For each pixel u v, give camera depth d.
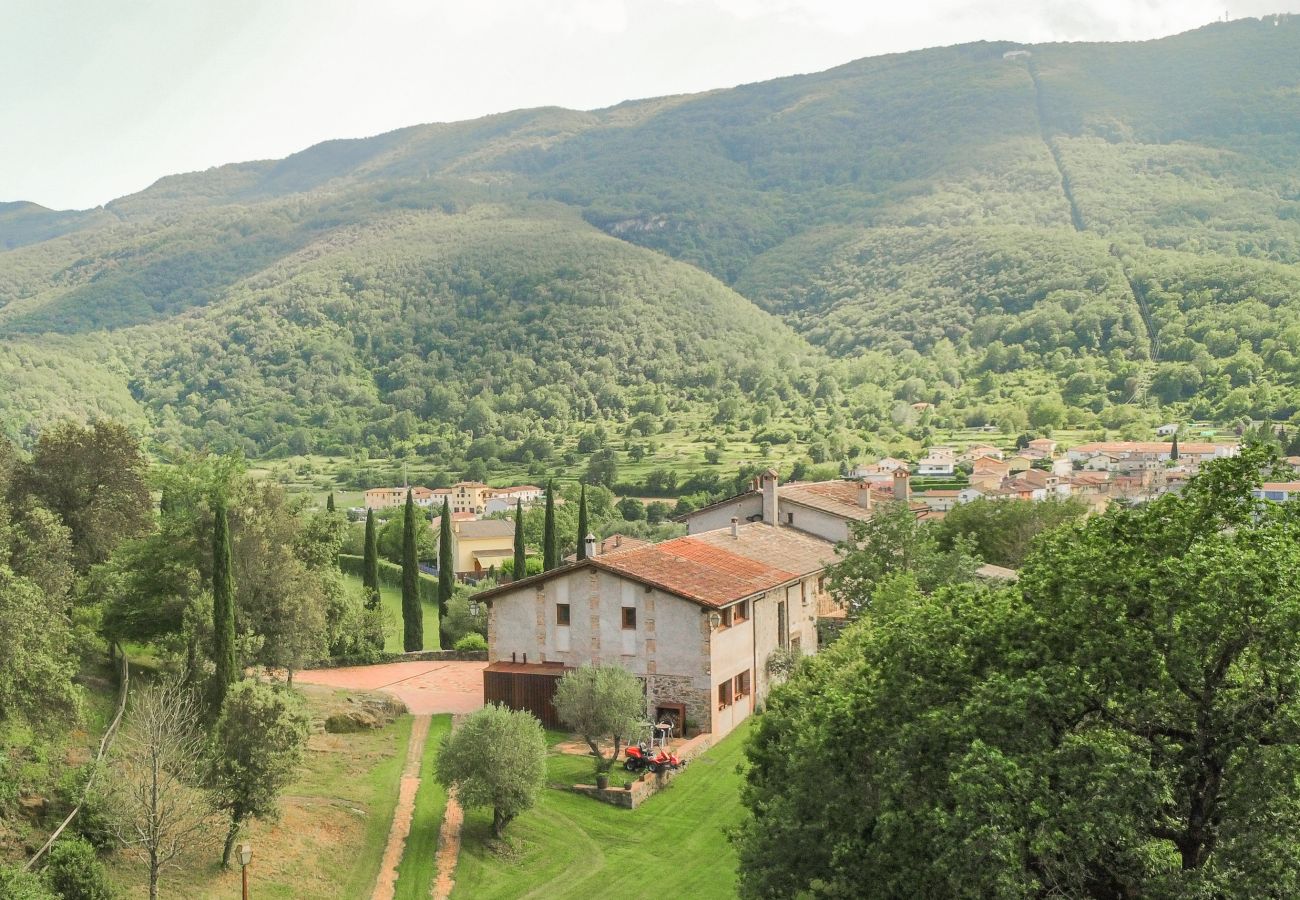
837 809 25.16
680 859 36.38
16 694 33.47
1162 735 22.03
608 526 141.38
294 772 34.69
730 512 71.62
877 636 27.58
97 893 28.66
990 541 71.88
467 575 119.94
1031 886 20.31
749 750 34.97
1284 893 18.95
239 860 32.88
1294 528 22.00
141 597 49.16
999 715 22.00
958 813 20.47
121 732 40.34
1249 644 20.86
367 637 70.56
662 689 48.81
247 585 49.69
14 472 51.88
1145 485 154.38
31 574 40.56
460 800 37.41
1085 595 22.72
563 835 38.31
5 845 30.34
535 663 51.41
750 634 52.81
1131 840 19.66
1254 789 19.89
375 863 35.19
